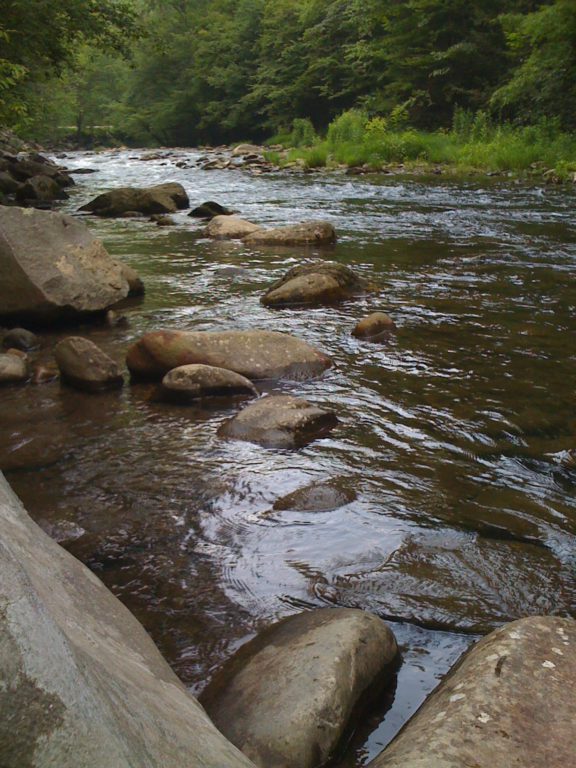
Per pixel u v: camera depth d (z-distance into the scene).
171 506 3.25
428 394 4.58
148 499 3.31
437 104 35.47
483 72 34.50
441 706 1.76
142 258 9.24
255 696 1.92
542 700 1.75
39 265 6.12
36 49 17.94
